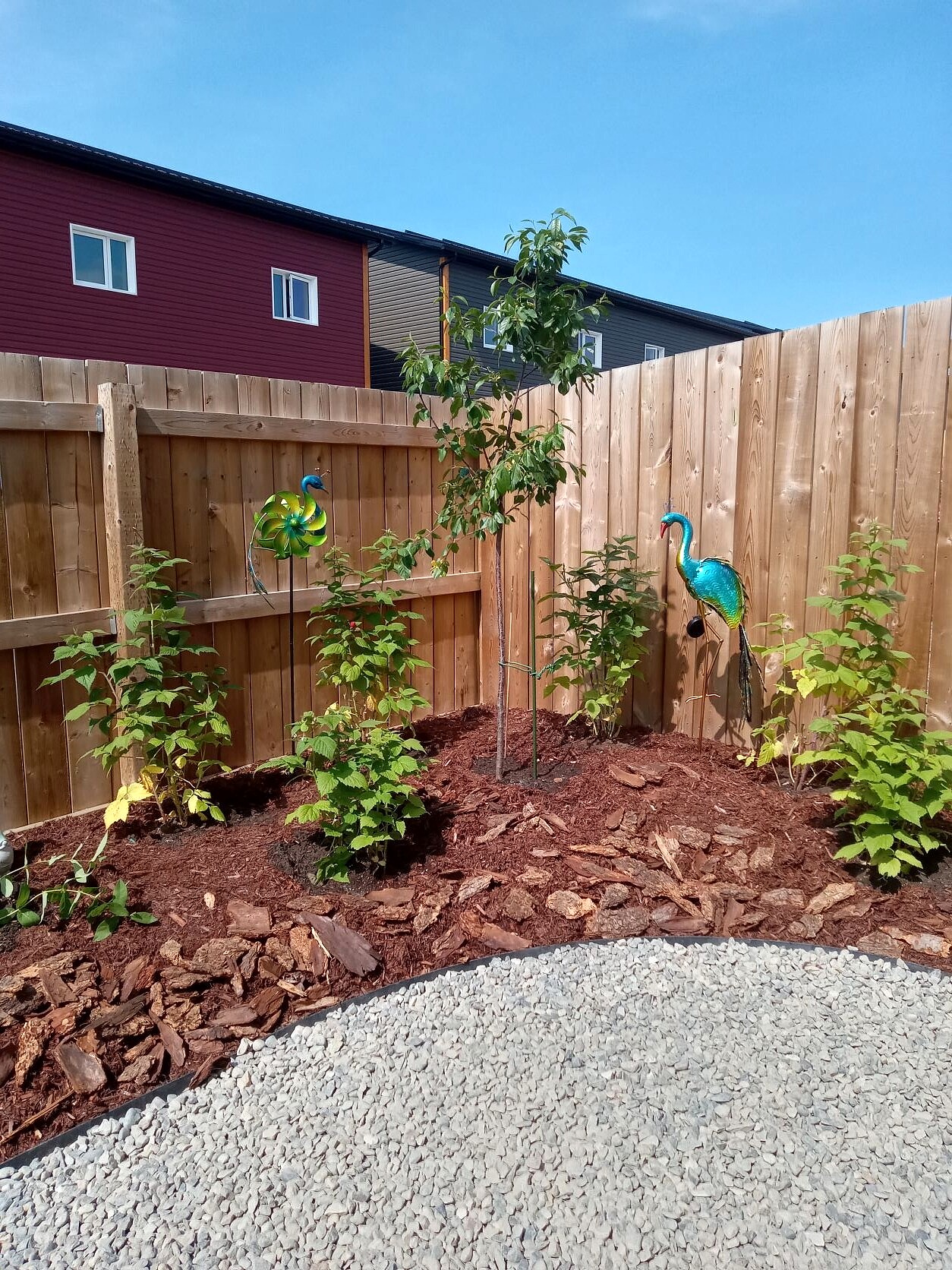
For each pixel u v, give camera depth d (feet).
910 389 11.22
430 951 9.10
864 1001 7.90
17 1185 6.11
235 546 13.67
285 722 14.73
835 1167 5.95
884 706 10.64
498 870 10.50
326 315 51.31
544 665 16.84
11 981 8.18
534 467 11.39
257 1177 6.07
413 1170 6.05
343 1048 7.48
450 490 12.89
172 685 12.86
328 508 15.02
